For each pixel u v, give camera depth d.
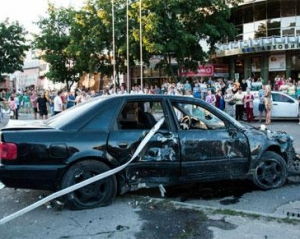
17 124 6.11
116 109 5.80
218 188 6.70
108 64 33.94
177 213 5.29
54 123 5.80
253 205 5.78
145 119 5.91
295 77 33.41
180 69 31.66
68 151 5.40
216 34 30.00
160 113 5.96
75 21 34.09
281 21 33.81
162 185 5.88
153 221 5.02
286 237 4.45
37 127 5.66
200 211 5.32
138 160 5.73
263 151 6.41
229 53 35.19
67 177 5.43
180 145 5.88
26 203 5.93
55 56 40.66
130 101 5.90
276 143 6.57
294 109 18.70
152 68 38.12
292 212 5.43
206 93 20.97
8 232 4.76
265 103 17.97
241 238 4.44
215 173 6.11
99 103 5.83
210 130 6.13
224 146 6.13
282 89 21.28
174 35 29.33
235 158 6.21
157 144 5.80
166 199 5.94
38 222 5.07
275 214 5.25
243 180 7.11
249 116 18.89
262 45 32.56
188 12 29.86
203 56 31.34
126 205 5.66
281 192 6.44
